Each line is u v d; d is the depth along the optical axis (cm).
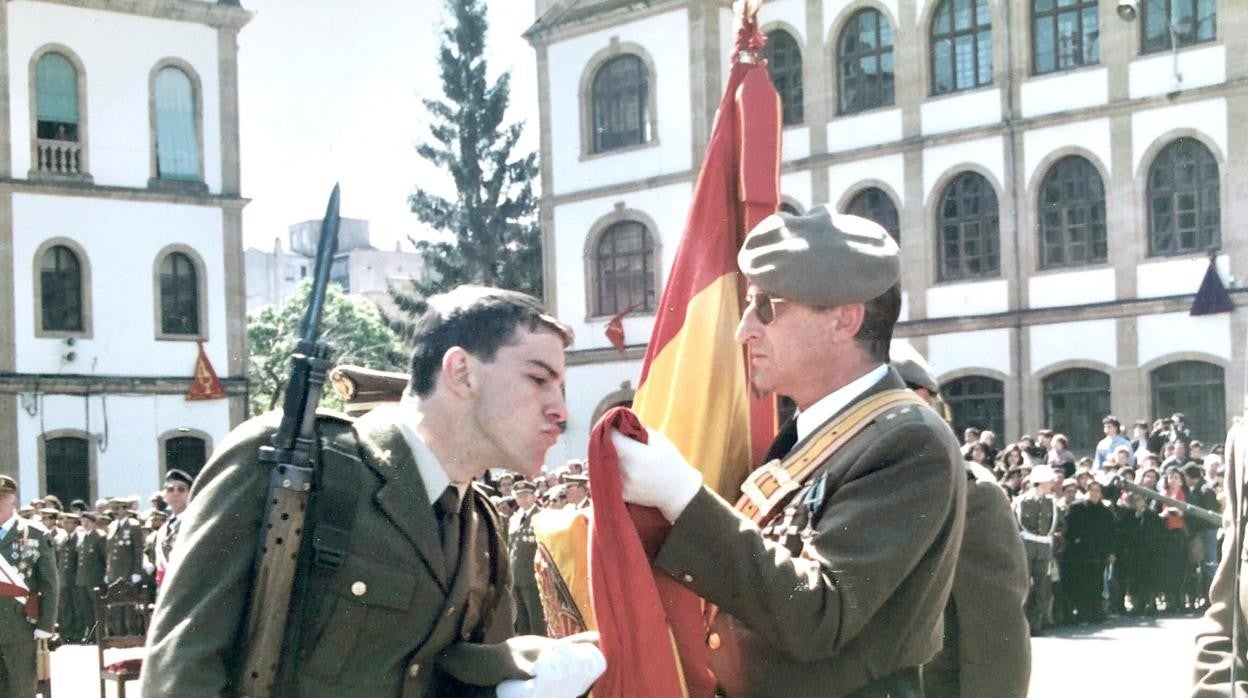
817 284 288
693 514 263
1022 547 365
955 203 2719
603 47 3100
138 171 3006
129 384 2966
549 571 308
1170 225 2477
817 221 297
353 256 5316
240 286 3125
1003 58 2648
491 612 256
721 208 369
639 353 3022
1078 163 2575
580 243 3145
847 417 289
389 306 4694
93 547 1842
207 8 3080
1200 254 2425
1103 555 1614
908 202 2758
